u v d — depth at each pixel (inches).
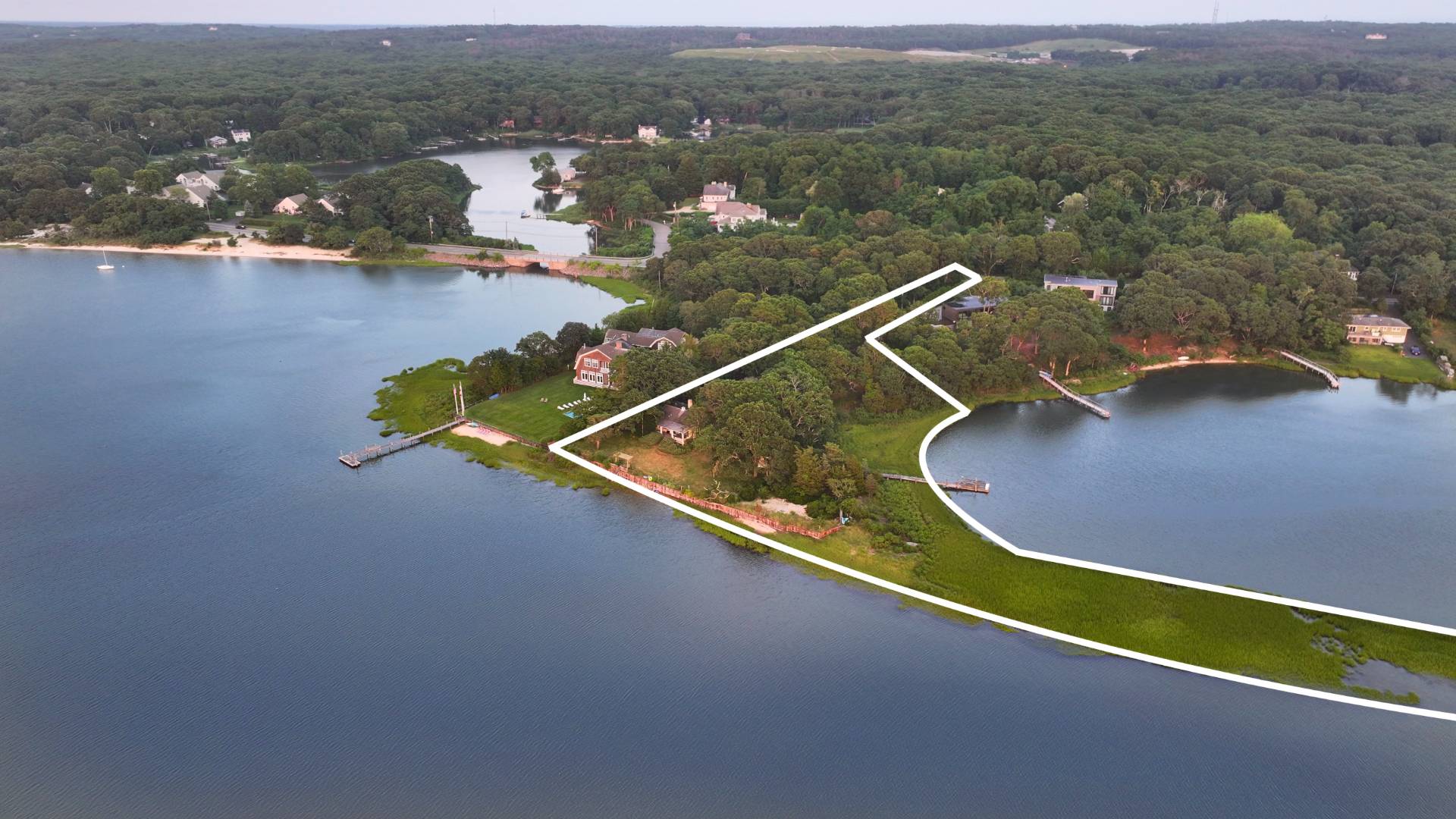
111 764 3297.2
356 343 7578.7
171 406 6284.5
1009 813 3161.9
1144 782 3289.9
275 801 3152.1
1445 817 3134.8
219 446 5723.4
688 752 3395.7
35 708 3553.2
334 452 5659.5
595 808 3144.7
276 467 5467.5
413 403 6289.4
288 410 6235.2
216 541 4702.3
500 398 6368.1
